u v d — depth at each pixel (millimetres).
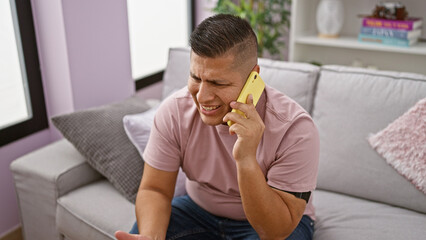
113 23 2088
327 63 2822
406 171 1428
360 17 2449
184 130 1217
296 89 1636
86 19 1916
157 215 1181
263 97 1188
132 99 1915
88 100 2025
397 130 1444
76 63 1909
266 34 2865
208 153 1214
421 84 1476
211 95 1010
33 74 1912
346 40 2492
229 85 1003
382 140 1468
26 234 1715
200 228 1299
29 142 1951
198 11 3104
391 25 2311
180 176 1565
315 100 1643
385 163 1480
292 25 2566
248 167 1016
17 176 1617
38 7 1838
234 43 970
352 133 1531
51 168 1567
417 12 2436
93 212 1457
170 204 1260
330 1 2525
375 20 2355
